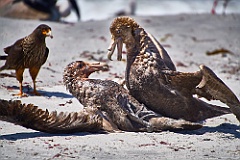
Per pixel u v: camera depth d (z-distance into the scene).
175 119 34.56
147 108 34.44
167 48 64.56
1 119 31.27
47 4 82.44
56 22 79.81
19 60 42.19
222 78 51.50
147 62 33.69
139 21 79.12
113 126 33.97
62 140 31.70
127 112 33.81
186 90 34.03
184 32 72.94
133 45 33.94
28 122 31.75
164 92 33.78
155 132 33.91
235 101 33.16
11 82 46.25
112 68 52.91
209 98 34.47
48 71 50.59
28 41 41.97
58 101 40.81
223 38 71.25
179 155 29.66
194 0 121.88
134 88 34.03
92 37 67.44
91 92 33.94
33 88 44.84
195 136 33.50
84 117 33.00
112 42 34.09
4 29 68.25
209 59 60.94
